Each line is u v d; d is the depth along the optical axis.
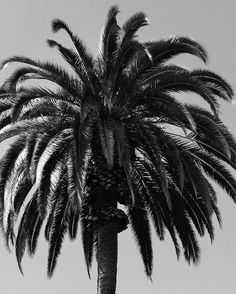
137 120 20.56
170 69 20.86
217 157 21.56
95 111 20.58
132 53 20.92
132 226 24.12
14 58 20.92
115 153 21.23
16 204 21.88
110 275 20.58
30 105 20.45
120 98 21.25
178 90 20.66
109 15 21.72
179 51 21.00
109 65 21.64
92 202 21.31
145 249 24.12
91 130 19.91
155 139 19.92
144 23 21.22
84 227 23.83
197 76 21.81
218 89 21.83
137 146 21.70
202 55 20.78
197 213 23.17
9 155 20.55
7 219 20.69
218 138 19.91
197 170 20.59
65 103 21.02
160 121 21.39
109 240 20.91
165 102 19.78
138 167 22.52
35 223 23.33
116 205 21.41
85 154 18.94
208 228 23.09
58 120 20.98
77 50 21.44
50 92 20.75
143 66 20.95
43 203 19.98
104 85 20.08
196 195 21.75
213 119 20.23
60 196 22.98
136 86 21.14
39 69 20.91
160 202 23.14
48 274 23.78
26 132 20.61
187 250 23.48
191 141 21.33
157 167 19.70
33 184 21.89
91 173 21.33
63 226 23.66
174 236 23.67
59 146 21.05
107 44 21.70
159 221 23.61
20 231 22.53
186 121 20.48
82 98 19.22
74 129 19.55
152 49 20.83
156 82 20.53
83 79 21.23
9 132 20.58
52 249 23.80
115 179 21.17
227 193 22.00
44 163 19.48
